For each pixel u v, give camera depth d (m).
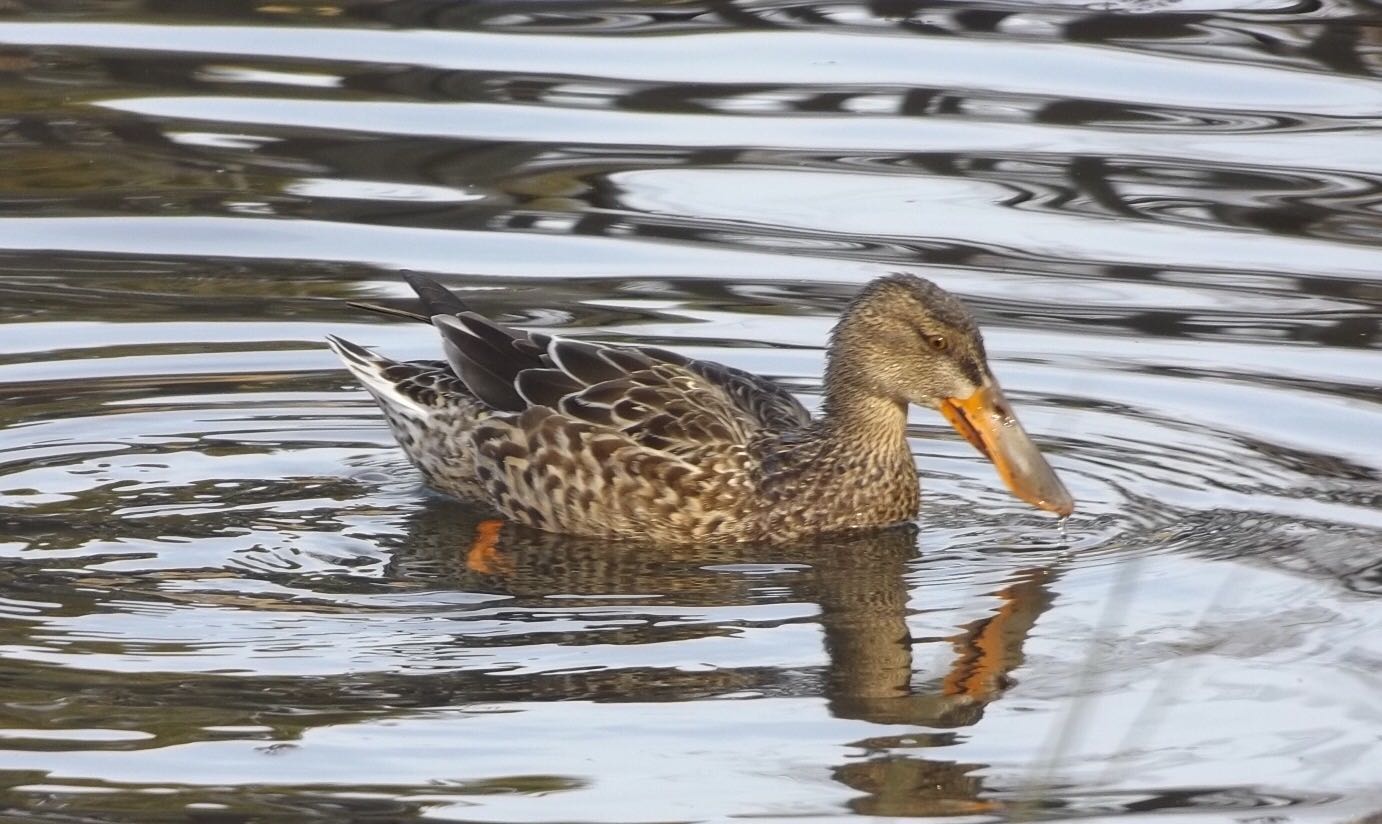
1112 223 18.16
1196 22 22.95
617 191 18.78
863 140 19.84
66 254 17.39
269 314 16.50
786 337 16.17
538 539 13.57
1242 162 19.28
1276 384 15.48
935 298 13.73
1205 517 13.59
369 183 18.83
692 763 10.11
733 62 21.73
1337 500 13.70
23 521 13.01
